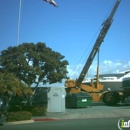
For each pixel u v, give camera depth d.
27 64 20.97
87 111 24.31
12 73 19.69
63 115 21.61
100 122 16.39
